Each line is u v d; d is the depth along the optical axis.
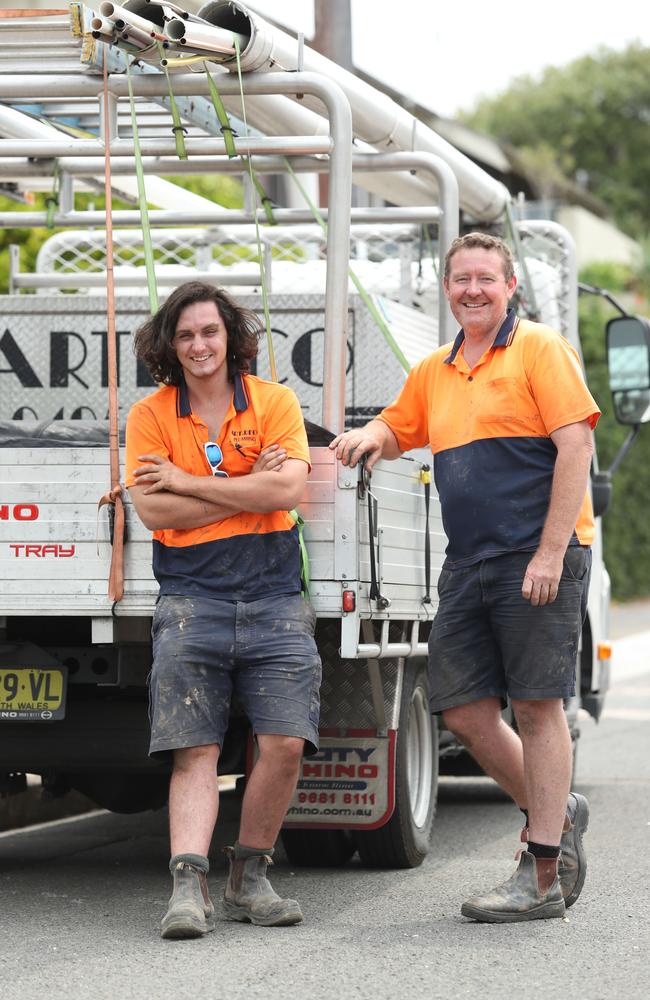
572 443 7.77
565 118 92.94
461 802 13.73
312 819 9.31
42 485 8.18
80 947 7.49
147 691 9.20
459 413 8.04
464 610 8.06
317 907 8.52
